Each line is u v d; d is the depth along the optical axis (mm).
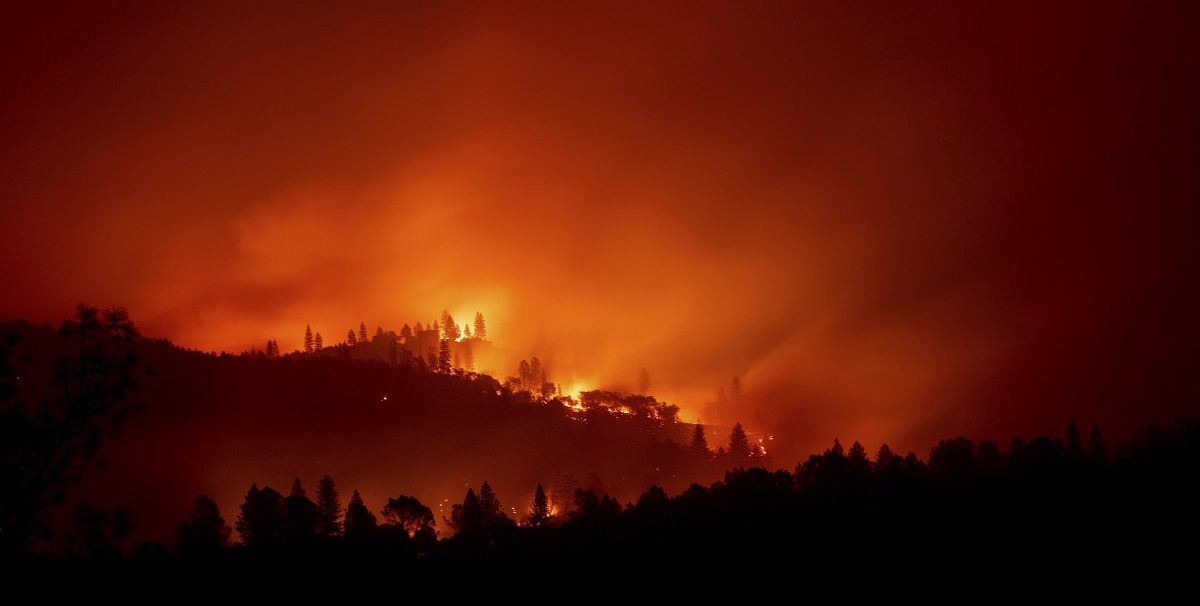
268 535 72875
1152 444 78812
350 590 59375
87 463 26438
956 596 51875
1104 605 48500
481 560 66562
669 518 73438
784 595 54625
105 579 31938
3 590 27500
